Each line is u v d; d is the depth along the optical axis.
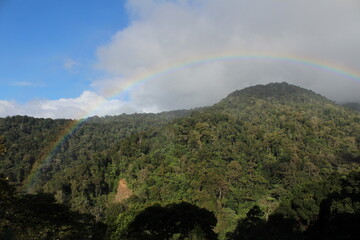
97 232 34.53
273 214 42.84
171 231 35.47
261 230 42.06
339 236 27.08
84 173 87.62
